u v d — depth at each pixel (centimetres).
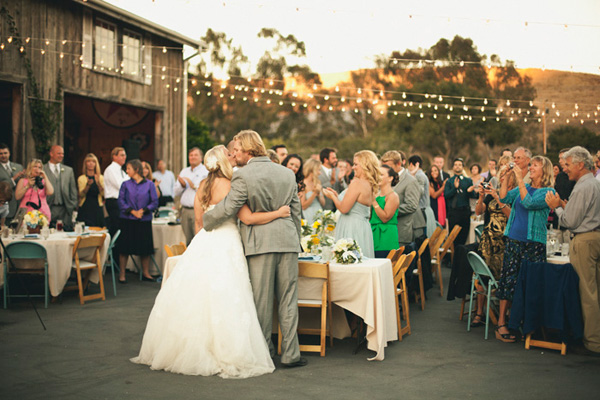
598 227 456
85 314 581
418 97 3612
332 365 416
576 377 392
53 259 621
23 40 1116
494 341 495
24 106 1120
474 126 3547
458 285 567
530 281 463
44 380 372
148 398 339
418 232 721
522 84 3541
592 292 453
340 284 445
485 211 579
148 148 1700
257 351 393
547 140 2600
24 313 583
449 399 345
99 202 910
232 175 430
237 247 411
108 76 1344
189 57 1585
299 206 426
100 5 1273
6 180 816
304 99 4112
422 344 483
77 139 1659
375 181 533
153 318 408
